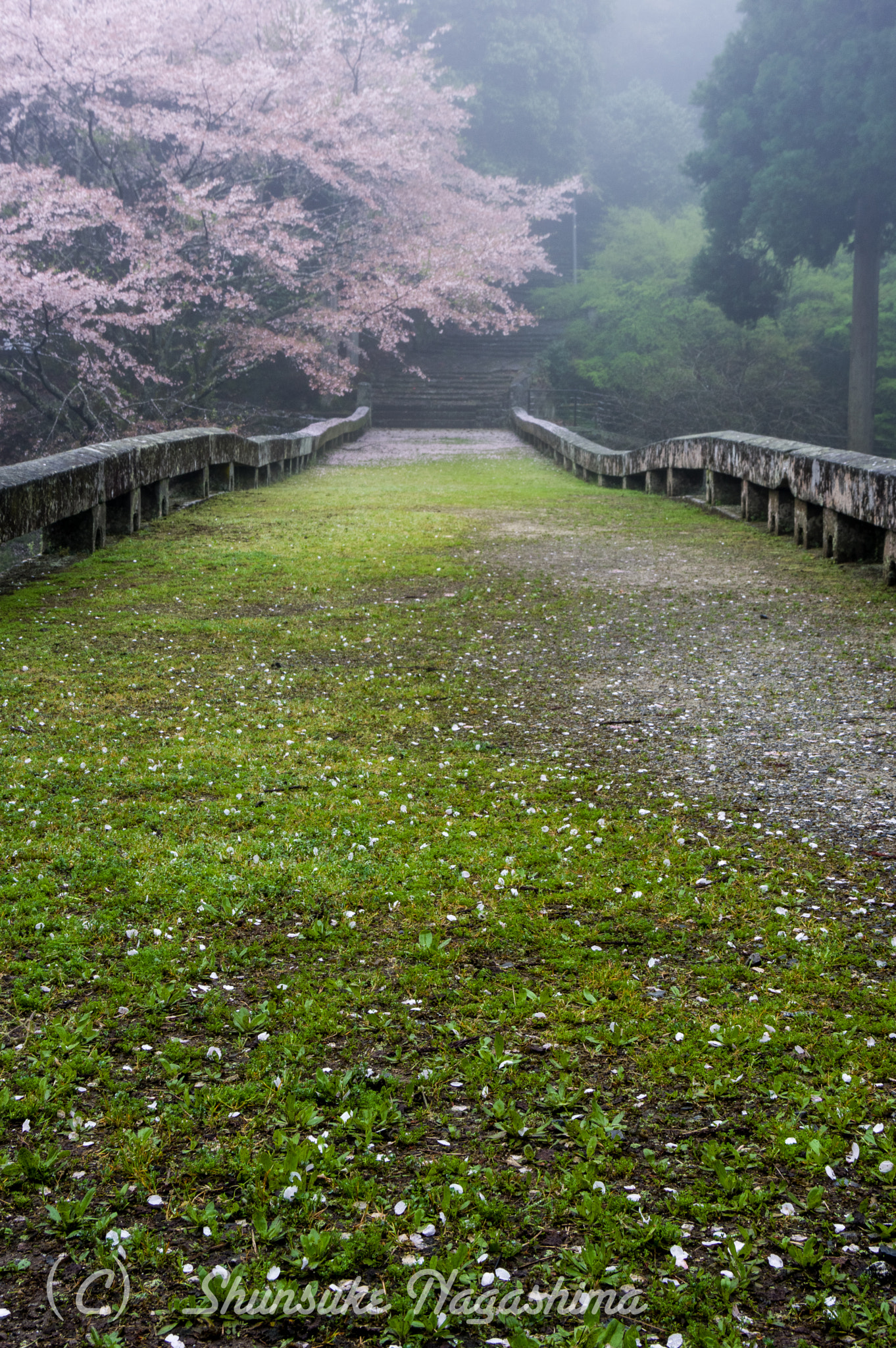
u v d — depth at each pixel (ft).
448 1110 7.07
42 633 20.17
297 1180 6.26
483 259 88.79
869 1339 5.32
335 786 12.87
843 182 74.90
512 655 19.39
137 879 10.21
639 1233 5.97
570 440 59.52
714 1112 7.04
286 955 9.02
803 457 29.66
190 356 73.87
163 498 35.40
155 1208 6.14
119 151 72.28
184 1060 7.53
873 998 8.34
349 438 81.41
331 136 76.07
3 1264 5.74
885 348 101.50
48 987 8.38
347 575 26.45
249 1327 5.43
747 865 10.75
